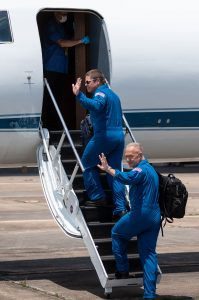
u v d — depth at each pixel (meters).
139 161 17.36
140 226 17.22
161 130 24.70
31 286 20.06
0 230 30.33
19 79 20.27
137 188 17.16
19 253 25.45
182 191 17.23
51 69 21.47
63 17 21.19
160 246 26.98
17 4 20.70
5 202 38.81
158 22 23.11
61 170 19.31
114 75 22.95
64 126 19.16
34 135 20.50
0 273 21.97
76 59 21.77
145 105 23.92
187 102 24.47
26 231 30.11
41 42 21.52
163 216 17.56
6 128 20.28
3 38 20.47
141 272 18.27
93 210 19.05
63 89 22.05
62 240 28.11
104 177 19.86
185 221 33.12
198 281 20.88
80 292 19.25
